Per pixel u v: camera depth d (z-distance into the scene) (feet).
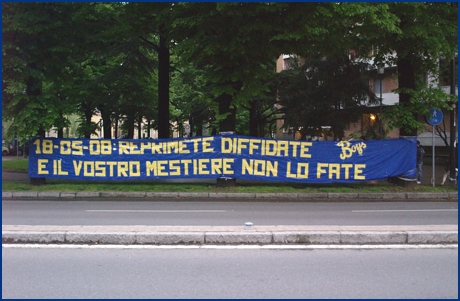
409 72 50.83
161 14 44.62
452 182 52.80
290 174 50.42
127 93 83.97
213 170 49.83
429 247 21.57
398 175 50.83
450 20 47.98
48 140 50.34
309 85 80.74
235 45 40.88
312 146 50.44
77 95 70.28
